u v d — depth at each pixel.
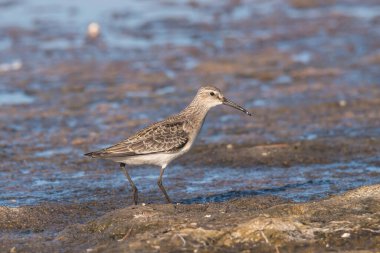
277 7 31.20
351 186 13.99
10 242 10.81
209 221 10.63
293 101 20.66
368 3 31.48
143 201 13.41
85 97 21.00
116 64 23.94
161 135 12.84
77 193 13.99
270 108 20.14
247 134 18.06
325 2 31.78
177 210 11.46
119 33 27.34
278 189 13.92
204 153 16.62
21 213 12.13
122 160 12.73
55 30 27.47
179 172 15.38
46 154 16.77
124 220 11.02
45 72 23.09
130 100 20.78
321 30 27.61
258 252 9.89
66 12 30.12
